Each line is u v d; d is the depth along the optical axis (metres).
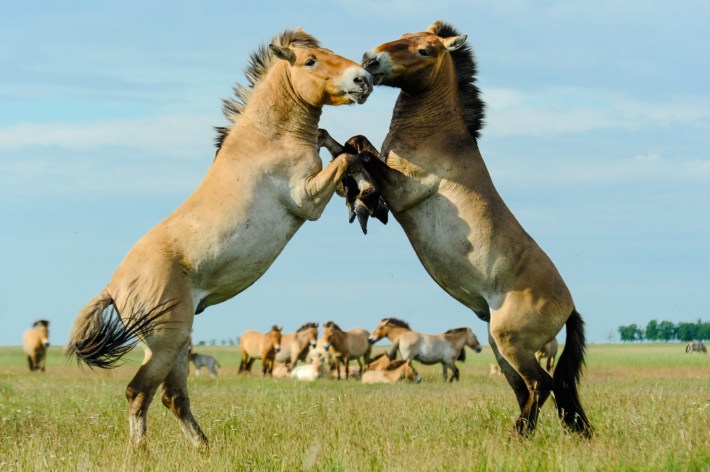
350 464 26.66
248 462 28.33
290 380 96.94
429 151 34.62
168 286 31.69
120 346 31.20
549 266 35.47
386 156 35.31
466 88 36.28
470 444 29.70
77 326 31.61
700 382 84.12
